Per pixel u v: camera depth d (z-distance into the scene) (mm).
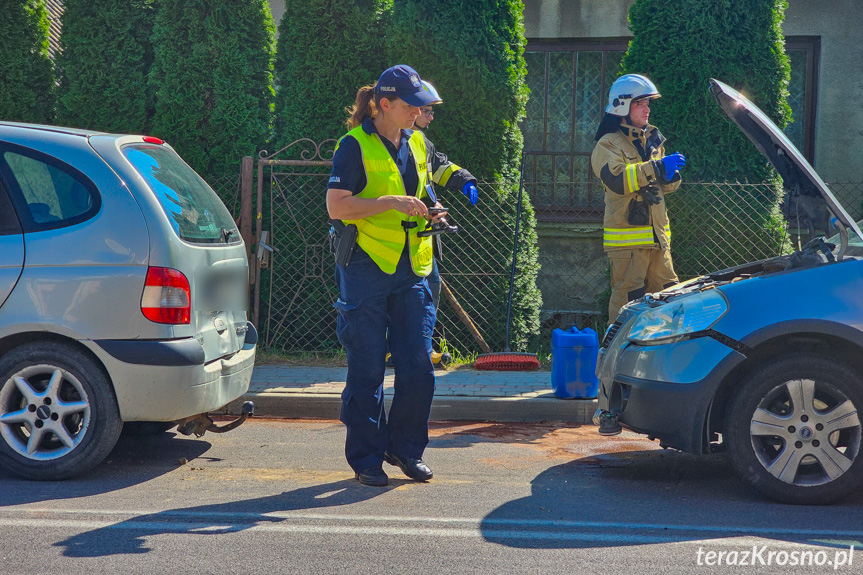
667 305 8453
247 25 15453
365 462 8570
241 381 9922
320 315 15469
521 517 7543
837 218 8250
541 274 19781
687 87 14992
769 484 7906
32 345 8695
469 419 12000
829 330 7773
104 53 15453
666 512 7703
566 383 11945
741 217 14867
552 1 19391
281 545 6797
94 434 8664
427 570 6277
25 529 7160
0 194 8820
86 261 8625
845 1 18641
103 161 8867
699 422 8008
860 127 18797
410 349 8539
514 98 15352
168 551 6648
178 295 8711
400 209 8016
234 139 15422
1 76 15695
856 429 7816
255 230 15406
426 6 15008
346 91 15273
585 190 19703
